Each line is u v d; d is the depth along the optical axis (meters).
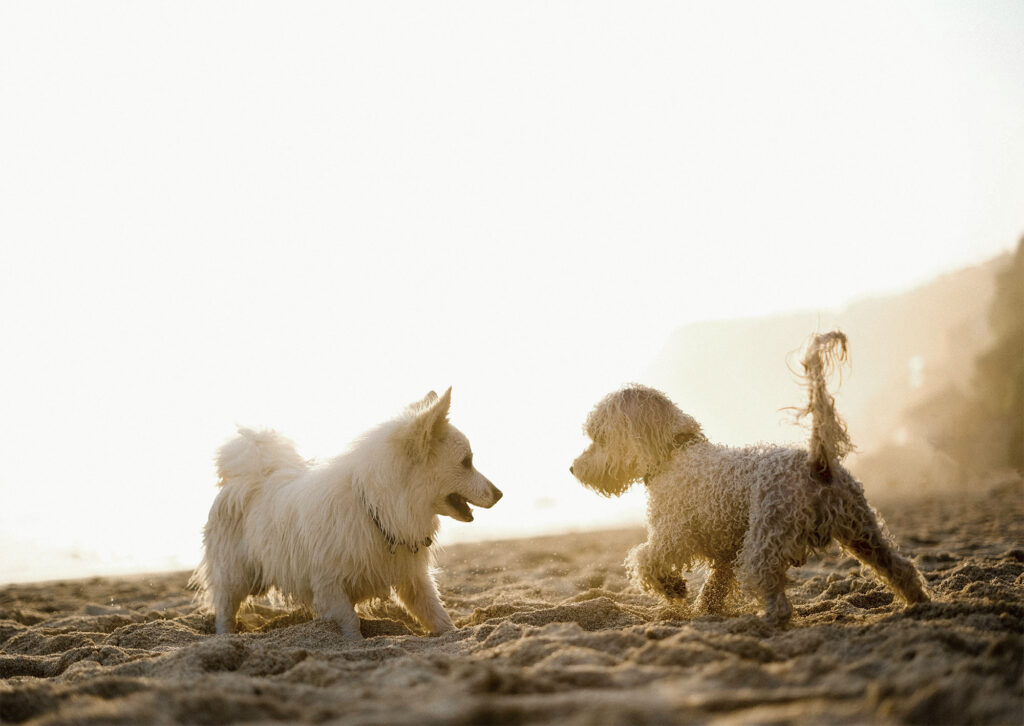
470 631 5.58
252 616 7.34
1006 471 31.48
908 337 53.94
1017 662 3.65
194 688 3.83
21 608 9.45
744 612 5.78
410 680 3.88
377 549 6.12
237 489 6.77
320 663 4.41
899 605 5.75
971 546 9.57
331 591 6.11
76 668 5.10
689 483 5.49
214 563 6.80
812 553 5.32
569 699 3.24
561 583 8.89
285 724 3.26
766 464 5.24
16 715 3.80
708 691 3.42
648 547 5.75
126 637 6.22
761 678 3.55
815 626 4.75
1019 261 36.25
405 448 6.17
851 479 5.27
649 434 5.73
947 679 3.30
